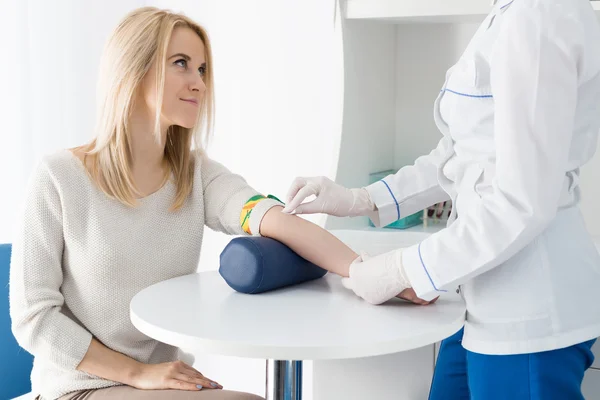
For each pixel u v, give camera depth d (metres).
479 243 1.06
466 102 1.12
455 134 1.16
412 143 2.04
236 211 1.43
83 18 2.17
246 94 2.33
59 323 1.31
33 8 2.04
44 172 1.35
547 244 1.09
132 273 1.38
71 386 1.33
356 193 1.44
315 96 2.23
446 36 1.97
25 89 2.03
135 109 1.38
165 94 1.35
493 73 1.06
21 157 2.03
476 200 1.12
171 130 1.46
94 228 1.35
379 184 1.46
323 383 1.66
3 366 1.46
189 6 2.38
